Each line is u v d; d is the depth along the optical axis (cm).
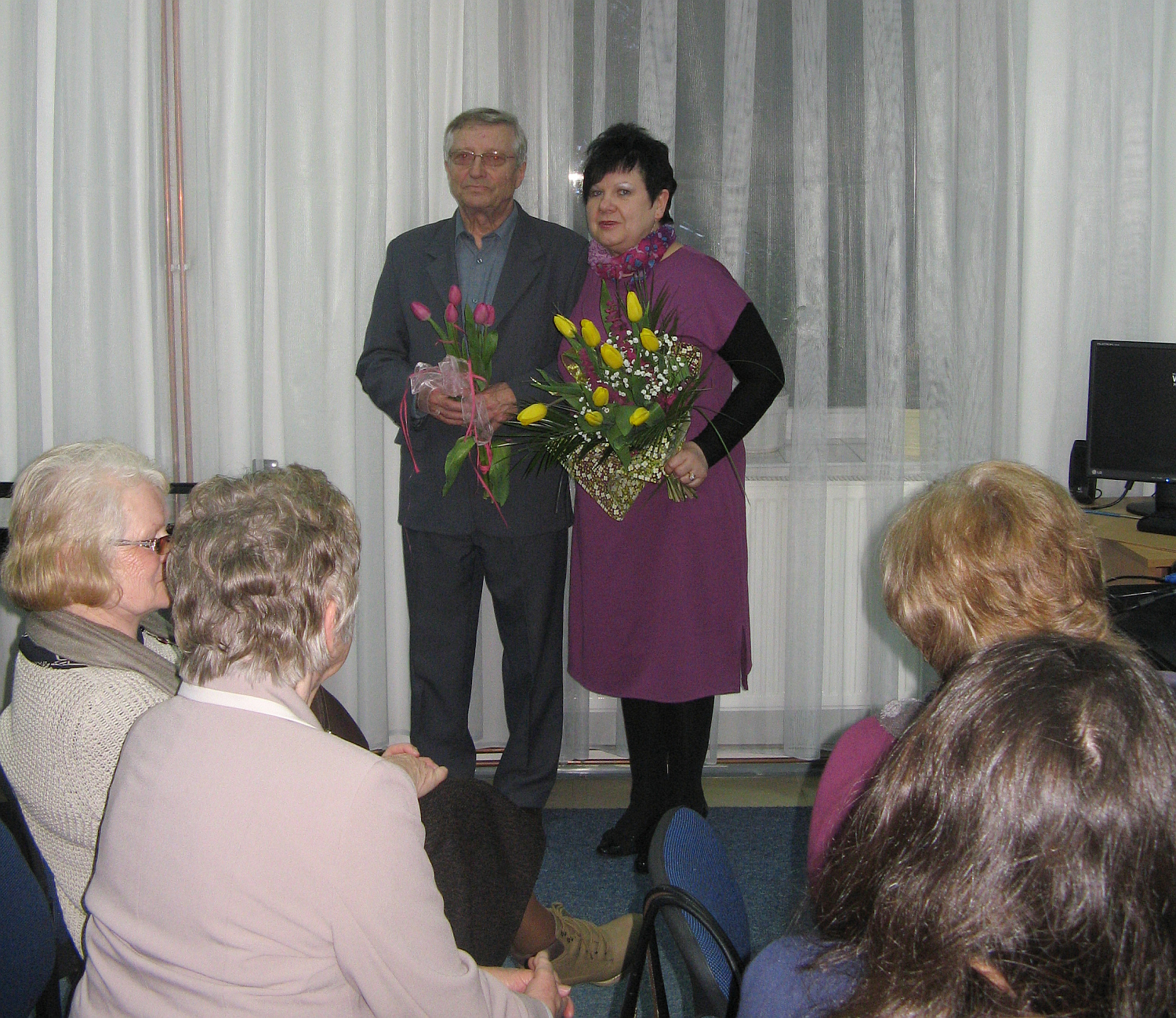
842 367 286
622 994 208
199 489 123
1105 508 273
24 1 262
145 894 96
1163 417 256
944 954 64
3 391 277
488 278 246
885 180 272
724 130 271
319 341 279
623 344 211
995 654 72
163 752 100
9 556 131
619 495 220
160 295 279
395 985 95
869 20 266
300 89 268
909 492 289
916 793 69
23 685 128
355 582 115
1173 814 63
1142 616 191
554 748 267
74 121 265
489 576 252
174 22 267
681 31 269
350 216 274
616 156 218
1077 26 273
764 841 267
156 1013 94
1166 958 62
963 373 284
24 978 122
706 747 251
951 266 279
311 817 94
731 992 112
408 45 270
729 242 275
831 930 78
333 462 284
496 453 224
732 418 221
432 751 265
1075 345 288
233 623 102
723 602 236
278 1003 93
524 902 151
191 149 273
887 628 290
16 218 269
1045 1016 63
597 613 242
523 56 265
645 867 247
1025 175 282
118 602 132
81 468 132
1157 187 289
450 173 238
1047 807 63
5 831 121
